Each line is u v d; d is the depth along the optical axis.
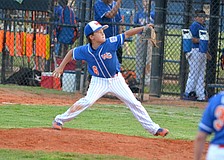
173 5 43.31
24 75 41.88
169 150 20.53
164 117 30.97
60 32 39.94
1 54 44.53
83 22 38.53
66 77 39.94
